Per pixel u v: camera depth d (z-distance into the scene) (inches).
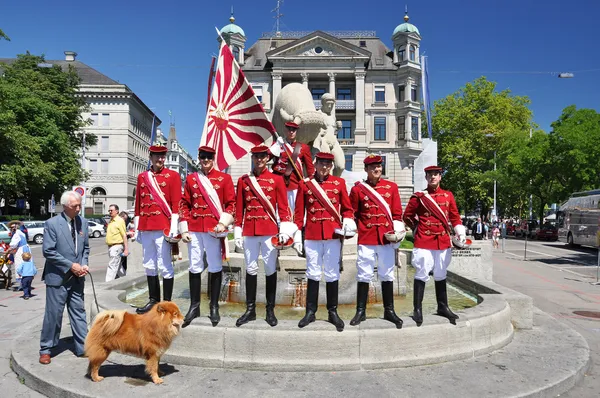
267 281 223.5
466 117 2123.5
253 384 193.8
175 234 229.9
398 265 237.9
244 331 210.7
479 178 2001.7
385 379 200.4
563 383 204.4
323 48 2118.6
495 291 313.4
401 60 2201.0
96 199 2469.2
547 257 1003.3
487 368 215.9
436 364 219.6
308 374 204.8
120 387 191.5
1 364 242.5
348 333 210.8
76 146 1699.1
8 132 1174.3
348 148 2135.8
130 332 193.5
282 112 354.6
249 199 226.4
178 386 191.6
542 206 1831.9
